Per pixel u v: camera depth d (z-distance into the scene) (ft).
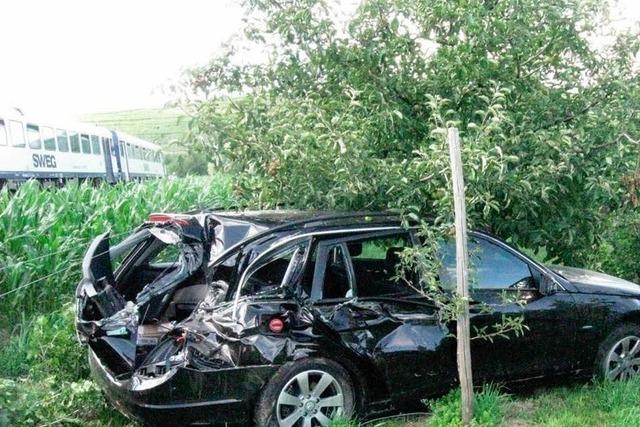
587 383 20.51
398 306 17.97
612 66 25.26
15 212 33.14
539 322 19.12
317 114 21.06
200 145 22.79
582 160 22.94
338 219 18.34
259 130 22.54
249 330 16.03
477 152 19.03
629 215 29.14
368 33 25.08
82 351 20.56
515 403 19.22
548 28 25.11
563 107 24.90
